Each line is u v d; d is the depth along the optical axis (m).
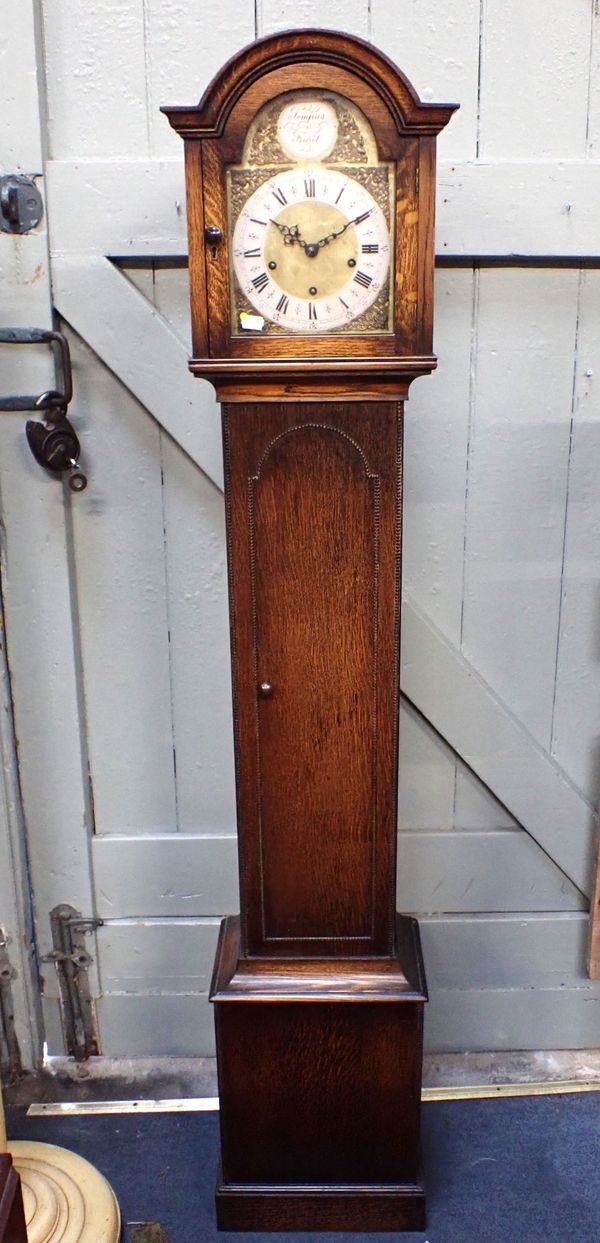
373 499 1.44
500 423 1.78
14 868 1.93
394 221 1.33
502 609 1.87
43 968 2.01
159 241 1.68
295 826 1.57
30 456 1.77
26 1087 1.99
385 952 1.63
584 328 1.74
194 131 1.29
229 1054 1.65
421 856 1.97
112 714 1.92
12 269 1.69
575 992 2.03
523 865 1.97
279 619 1.49
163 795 1.96
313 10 1.61
